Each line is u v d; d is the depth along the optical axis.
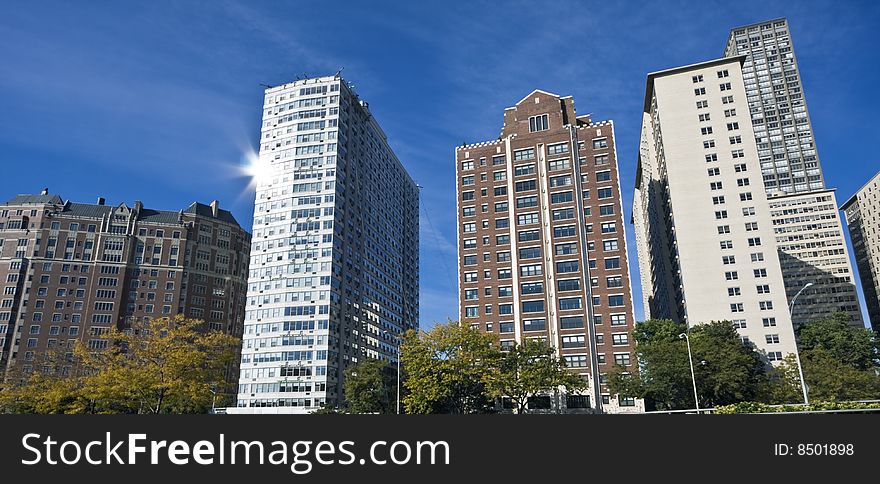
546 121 100.88
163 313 145.50
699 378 63.19
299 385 102.12
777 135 184.75
